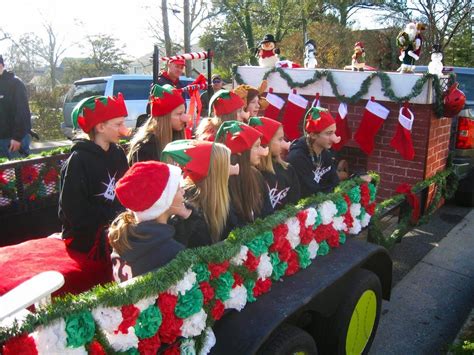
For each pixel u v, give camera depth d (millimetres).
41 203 3615
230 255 2031
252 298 2236
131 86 11016
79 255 2617
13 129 5715
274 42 6617
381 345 3453
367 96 5168
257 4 25625
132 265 1974
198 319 1901
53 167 3664
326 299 2689
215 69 32812
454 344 3262
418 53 5234
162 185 1934
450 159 5652
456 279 4469
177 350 1916
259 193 2785
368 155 5359
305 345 2406
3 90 5605
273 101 5906
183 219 2295
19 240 3475
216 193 2365
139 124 6863
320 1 25047
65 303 1540
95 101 2805
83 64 36625
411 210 4594
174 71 5828
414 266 4719
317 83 5531
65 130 11984
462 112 5785
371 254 2955
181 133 3699
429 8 25312
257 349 2012
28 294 1483
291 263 2498
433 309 3943
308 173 3633
